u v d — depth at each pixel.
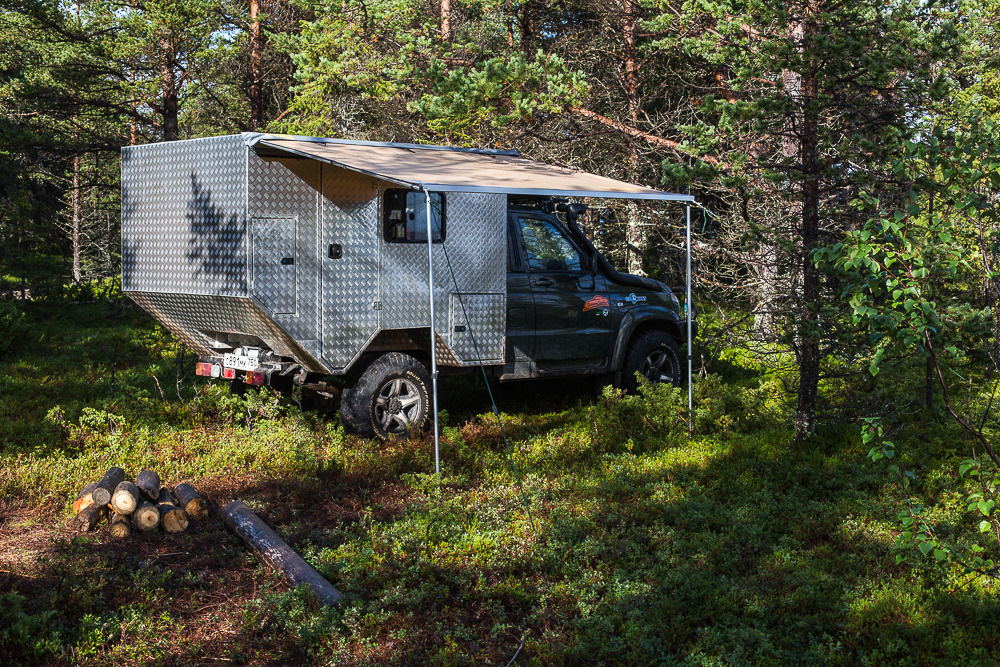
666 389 7.79
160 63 16.77
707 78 14.22
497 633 3.93
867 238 3.65
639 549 4.84
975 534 4.96
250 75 19.14
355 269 6.79
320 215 6.58
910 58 6.30
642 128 13.89
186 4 15.66
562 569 4.57
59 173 22.88
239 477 6.14
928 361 7.84
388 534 5.01
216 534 5.07
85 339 12.36
